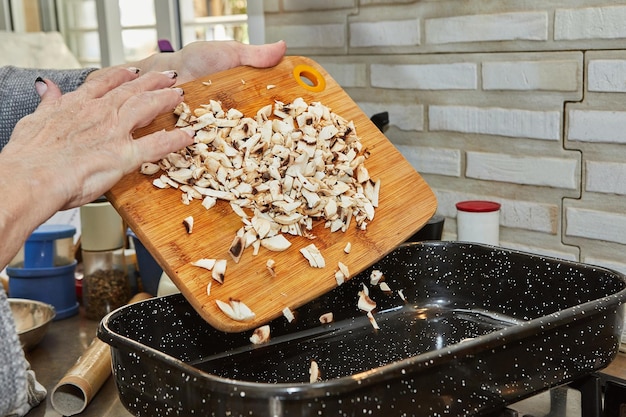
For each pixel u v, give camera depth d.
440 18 1.13
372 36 1.23
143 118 0.76
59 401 0.95
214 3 1.68
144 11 1.79
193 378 0.59
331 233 0.86
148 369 0.64
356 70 1.27
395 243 0.87
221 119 0.88
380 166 0.94
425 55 1.17
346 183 0.89
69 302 1.29
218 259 0.79
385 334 0.91
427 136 1.20
